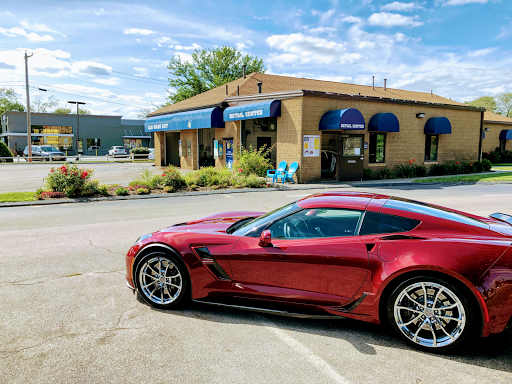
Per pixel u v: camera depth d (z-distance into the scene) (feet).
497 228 10.39
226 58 133.80
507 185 51.80
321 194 13.08
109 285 14.62
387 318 10.28
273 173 58.44
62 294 13.69
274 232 11.97
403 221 10.62
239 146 63.87
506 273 8.98
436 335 9.80
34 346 10.02
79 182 40.24
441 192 43.60
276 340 10.52
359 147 58.34
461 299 9.29
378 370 9.01
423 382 8.51
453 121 73.82
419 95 91.61
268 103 54.80
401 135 65.72
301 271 10.96
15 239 21.93
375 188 48.78
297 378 8.64
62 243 20.98
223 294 11.89
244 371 8.93
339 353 9.82
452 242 9.66
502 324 9.05
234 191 44.96
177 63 133.49
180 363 9.27
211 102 70.85
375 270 10.16
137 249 12.81
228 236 12.24
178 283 12.46
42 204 35.99
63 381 8.47
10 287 14.33
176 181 46.03
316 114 54.44
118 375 8.73
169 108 88.69
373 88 86.28
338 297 10.67
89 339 10.44
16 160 119.85
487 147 108.06
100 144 194.08
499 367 9.15
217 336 10.72
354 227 11.07
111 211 31.78
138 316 11.99
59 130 181.88
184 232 12.86
